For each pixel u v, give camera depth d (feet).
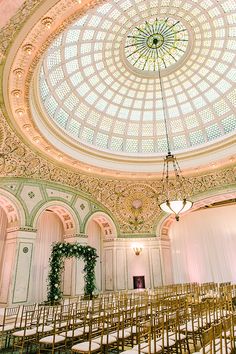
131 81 49.24
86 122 50.85
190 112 53.01
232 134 46.68
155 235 55.77
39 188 44.24
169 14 38.45
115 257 53.26
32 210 41.96
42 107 36.60
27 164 41.73
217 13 37.93
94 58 43.39
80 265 46.98
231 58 43.88
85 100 48.78
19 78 27.99
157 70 48.03
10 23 21.58
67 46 38.88
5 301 35.86
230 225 55.67
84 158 48.49
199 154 51.06
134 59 45.83
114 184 54.70
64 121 47.60
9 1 10.50
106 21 38.27
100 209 54.24
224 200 53.36
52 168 45.62
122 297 31.09
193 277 56.44
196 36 41.75
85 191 52.08
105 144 54.03
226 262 54.34
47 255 47.65
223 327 12.46
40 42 24.63
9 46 24.08
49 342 16.47
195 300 28.60
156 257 54.34
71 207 48.78
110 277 52.39
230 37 40.81
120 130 55.06
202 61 45.55
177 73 48.16
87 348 15.10
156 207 56.75
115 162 52.44
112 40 41.57
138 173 53.31
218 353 12.93
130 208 56.65
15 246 38.47
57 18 22.36
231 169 49.73
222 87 48.29
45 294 45.57
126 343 19.70
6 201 40.22
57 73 41.81
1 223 42.60
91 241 55.06
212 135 52.24
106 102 51.26
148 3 36.52
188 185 54.54
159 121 55.31
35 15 21.61
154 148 55.93
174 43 43.37
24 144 39.14
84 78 45.55
